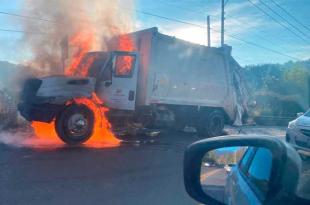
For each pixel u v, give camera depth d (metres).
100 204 5.08
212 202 2.20
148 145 10.43
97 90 10.31
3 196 5.22
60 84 9.36
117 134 11.50
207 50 13.23
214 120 13.87
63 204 5.00
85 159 7.90
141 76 11.35
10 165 7.05
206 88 13.34
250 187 2.22
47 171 6.71
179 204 5.19
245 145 1.96
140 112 11.38
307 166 1.81
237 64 14.60
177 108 12.63
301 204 1.51
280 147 1.73
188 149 2.19
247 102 15.13
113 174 6.74
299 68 34.75
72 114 9.42
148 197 5.49
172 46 11.91
